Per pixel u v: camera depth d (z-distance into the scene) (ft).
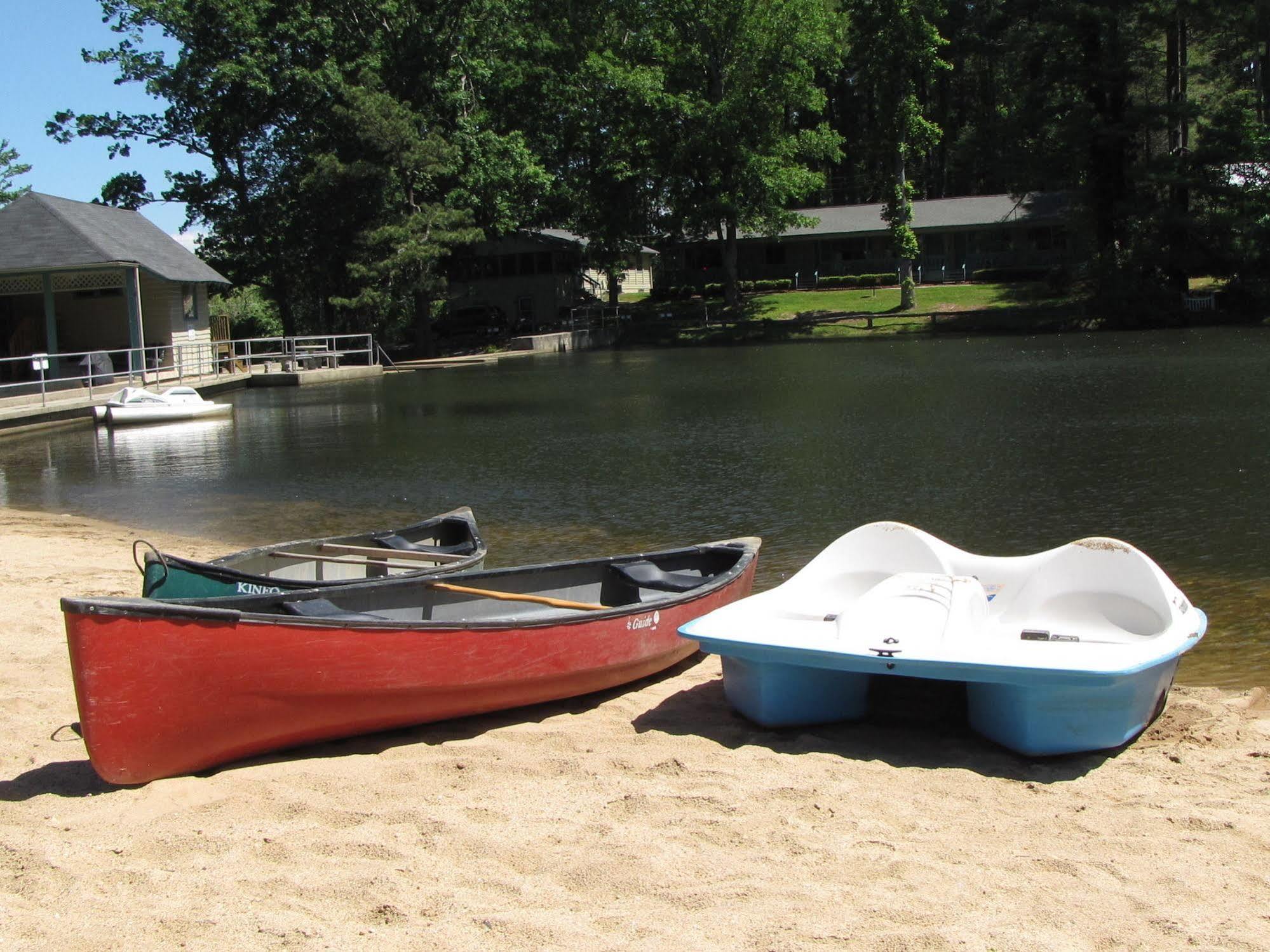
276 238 157.69
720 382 101.86
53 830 15.62
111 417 81.56
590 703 22.52
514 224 164.45
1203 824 15.64
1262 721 20.17
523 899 13.46
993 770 18.33
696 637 20.21
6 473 59.00
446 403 93.76
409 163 145.07
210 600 18.89
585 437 66.80
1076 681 17.56
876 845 14.99
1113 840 15.17
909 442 57.82
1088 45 153.58
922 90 230.68
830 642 19.57
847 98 243.19
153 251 115.14
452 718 20.79
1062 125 154.10
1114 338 133.39
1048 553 22.79
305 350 139.23
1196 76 170.19
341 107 143.64
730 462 54.08
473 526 30.76
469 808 16.29
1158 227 152.46
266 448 67.46
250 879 13.99
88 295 114.11
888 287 195.62
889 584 20.71
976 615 20.02
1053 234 193.88
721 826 15.62
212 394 112.06
